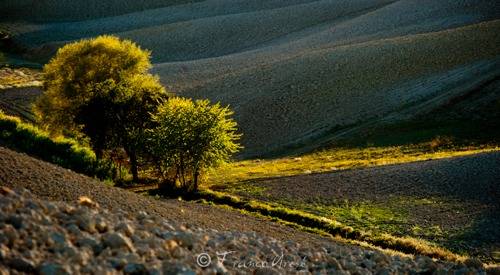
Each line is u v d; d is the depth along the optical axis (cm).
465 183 6022
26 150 6116
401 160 7975
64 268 1323
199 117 6322
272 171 7875
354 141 10244
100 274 1405
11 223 1588
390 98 12506
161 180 6794
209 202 5681
